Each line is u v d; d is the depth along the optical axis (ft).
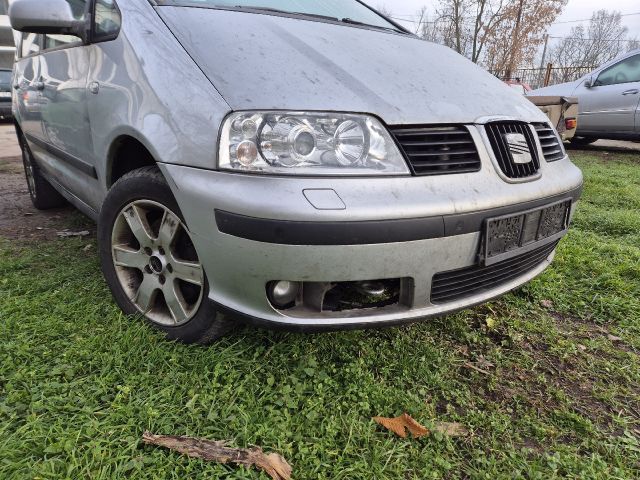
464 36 76.23
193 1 7.03
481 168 5.90
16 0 7.31
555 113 21.34
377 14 9.91
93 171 7.70
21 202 14.29
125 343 6.20
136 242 7.01
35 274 8.54
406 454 4.95
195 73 5.61
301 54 6.04
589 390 6.32
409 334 7.18
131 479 4.38
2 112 38.86
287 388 5.62
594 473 4.92
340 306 5.64
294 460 4.78
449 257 5.52
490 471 4.86
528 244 6.49
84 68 7.59
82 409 5.11
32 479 4.27
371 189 5.13
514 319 7.89
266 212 4.90
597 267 9.64
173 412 5.20
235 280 5.38
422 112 5.79
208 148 5.27
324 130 5.20
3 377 5.54
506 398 6.02
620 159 24.41
